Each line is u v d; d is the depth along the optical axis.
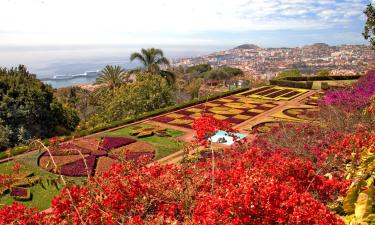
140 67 42.81
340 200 5.29
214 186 5.69
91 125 33.22
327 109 18.95
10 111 26.11
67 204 5.55
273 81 51.53
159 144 22.19
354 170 6.15
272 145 11.78
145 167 6.70
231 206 4.15
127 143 22.42
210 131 7.61
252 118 29.59
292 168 5.65
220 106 35.09
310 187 5.57
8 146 25.02
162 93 35.59
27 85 28.41
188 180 6.02
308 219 3.83
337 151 7.92
